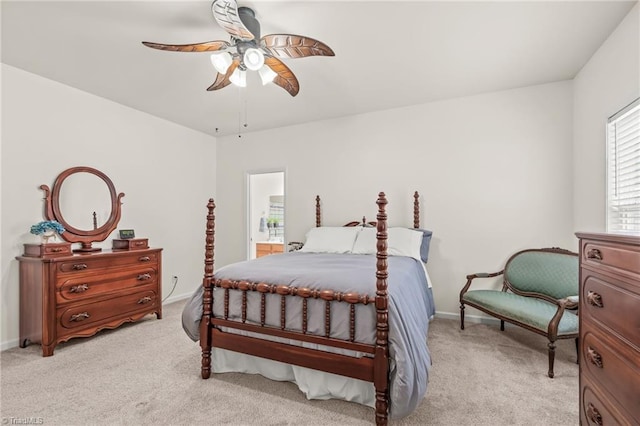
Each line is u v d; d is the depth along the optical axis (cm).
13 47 224
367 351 154
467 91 306
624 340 93
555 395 176
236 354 204
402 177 349
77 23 195
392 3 176
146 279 313
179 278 409
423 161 338
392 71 262
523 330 285
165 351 240
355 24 196
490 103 309
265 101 330
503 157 304
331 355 164
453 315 322
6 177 251
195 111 361
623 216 202
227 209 461
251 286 186
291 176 412
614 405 98
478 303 266
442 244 328
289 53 191
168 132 395
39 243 262
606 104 216
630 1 175
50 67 255
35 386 187
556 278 256
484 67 255
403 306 161
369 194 365
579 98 263
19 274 254
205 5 177
